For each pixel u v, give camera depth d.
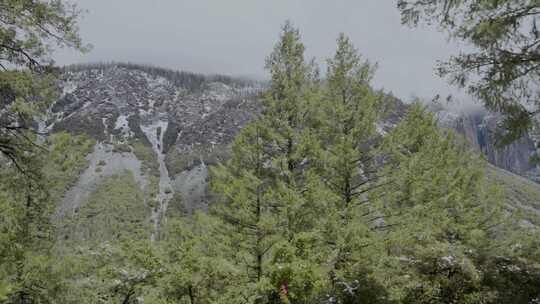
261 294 7.64
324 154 10.42
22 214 7.46
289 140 10.99
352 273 9.37
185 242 8.37
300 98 11.34
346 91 11.66
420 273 10.34
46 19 6.25
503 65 4.87
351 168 10.80
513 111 5.06
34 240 8.89
